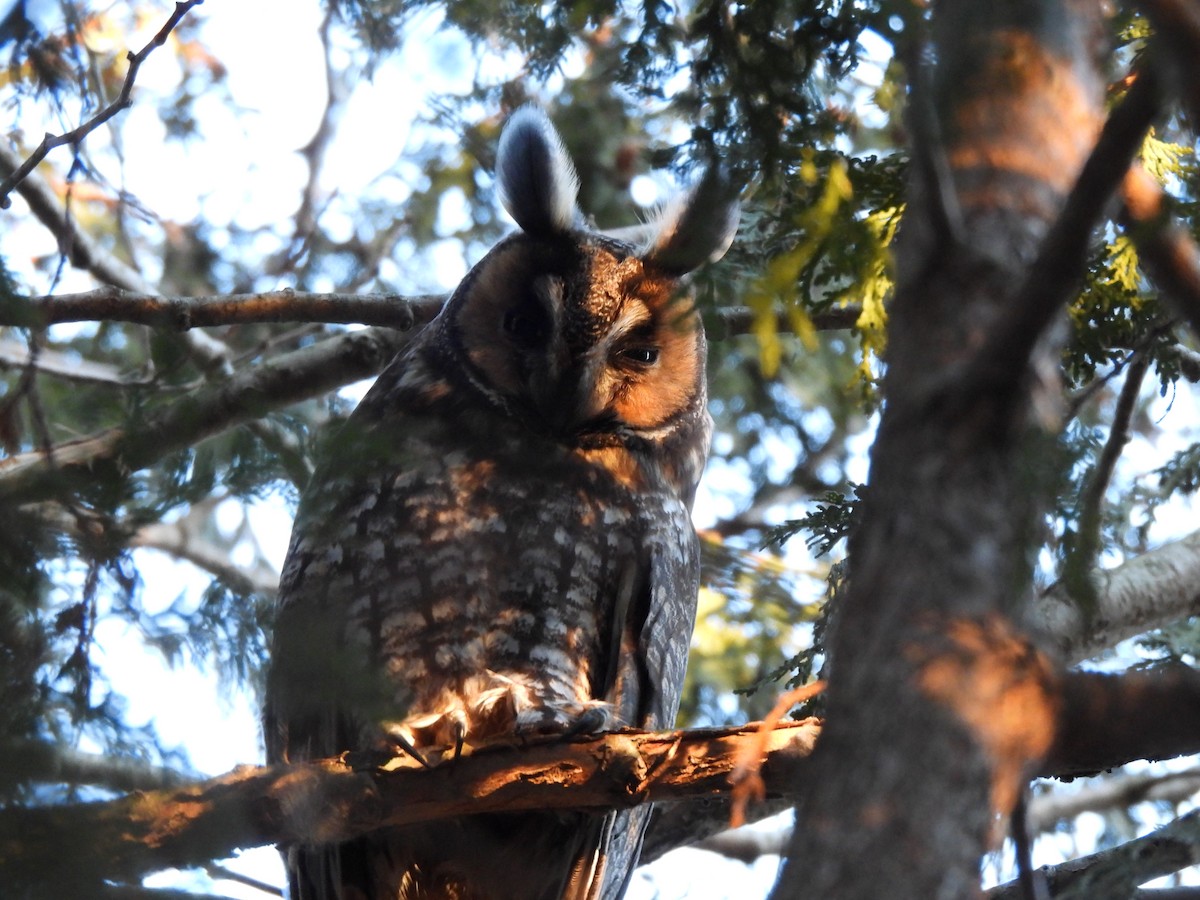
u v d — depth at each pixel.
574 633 9.62
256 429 7.48
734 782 5.97
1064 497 5.20
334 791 6.79
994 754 3.86
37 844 5.62
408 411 10.60
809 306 7.91
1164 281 4.34
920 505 4.28
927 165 4.53
